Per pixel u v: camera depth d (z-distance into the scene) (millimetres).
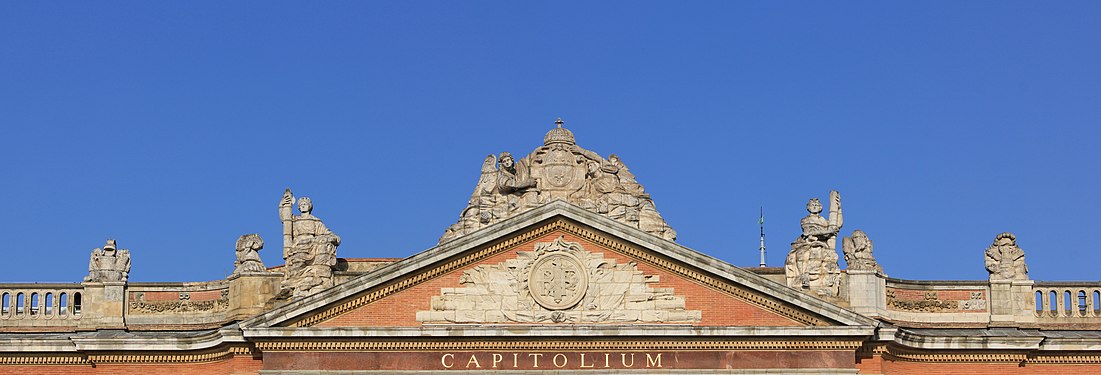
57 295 71812
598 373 66562
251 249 70438
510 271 67188
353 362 66625
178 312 71188
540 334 66500
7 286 71750
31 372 69500
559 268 67188
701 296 67125
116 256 71625
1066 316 72125
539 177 70125
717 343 66812
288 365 66562
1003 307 71562
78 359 69500
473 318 66875
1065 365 70500
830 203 72250
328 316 66875
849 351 66812
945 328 71250
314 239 69688
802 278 68875
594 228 67188
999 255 72125
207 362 68875
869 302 69500
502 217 69500
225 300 70750
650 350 66812
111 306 71125
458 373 66500
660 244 66938
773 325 66688
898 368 69125
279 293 69125
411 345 66688
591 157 70625
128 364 69438
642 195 70562
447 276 67188
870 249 70312
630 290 67125
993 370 70062
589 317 66938
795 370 66688
